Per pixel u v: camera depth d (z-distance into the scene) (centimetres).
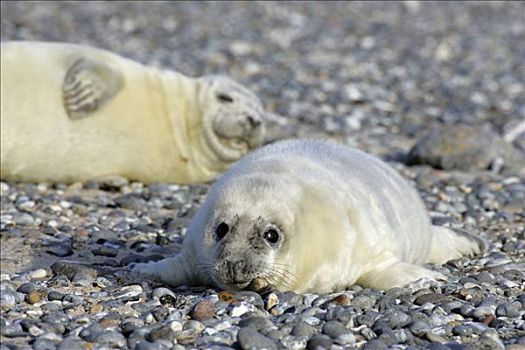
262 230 2408
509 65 8338
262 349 2070
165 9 10294
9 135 3997
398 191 2847
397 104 6744
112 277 2694
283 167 2600
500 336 2220
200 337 2153
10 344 2086
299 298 2412
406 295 2466
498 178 4531
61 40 8469
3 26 8788
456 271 2884
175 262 2669
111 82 4159
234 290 2445
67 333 2186
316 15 10494
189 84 4459
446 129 4959
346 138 5581
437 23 10306
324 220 2508
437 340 2161
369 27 9962
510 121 6288
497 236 3406
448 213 3819
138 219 3575
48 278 2712
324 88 6969
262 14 10375
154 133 4284
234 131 4422
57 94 4069
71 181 4178
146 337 2136
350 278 2564
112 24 9356
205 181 4475
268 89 6875
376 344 2109
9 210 3631
